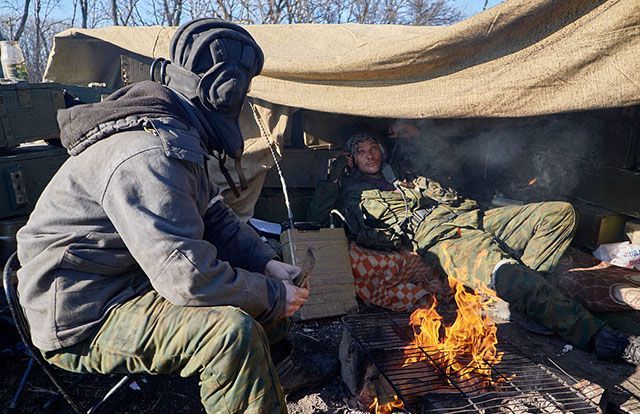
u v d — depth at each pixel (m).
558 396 2.07
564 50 2.28
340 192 3.93
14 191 2.66
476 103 2.61
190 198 1.45
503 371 2.30
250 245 1.90
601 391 2.06
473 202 3.79
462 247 3.22
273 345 1.97
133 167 1.38
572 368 2.57
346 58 2.97
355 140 3.96
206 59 1.60
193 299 1.40
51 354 1.58
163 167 1.40
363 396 2.23
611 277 3.08
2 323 2.49
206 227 1.91
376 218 3.63
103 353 1.51
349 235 3.63
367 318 2.88
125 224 1.37
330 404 2.26
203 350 1.38
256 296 1.53
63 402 2.25
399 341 2.51
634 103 2.15
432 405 1.94
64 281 1.48
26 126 2.84
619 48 2.12
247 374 1.37
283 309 1.61
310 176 4.23
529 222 3.38
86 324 1.51
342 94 3.17
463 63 2.62
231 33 1.62
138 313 1.49
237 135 1.71
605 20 2.13
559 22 2.27
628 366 2.58
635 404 2.25
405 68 2.79
